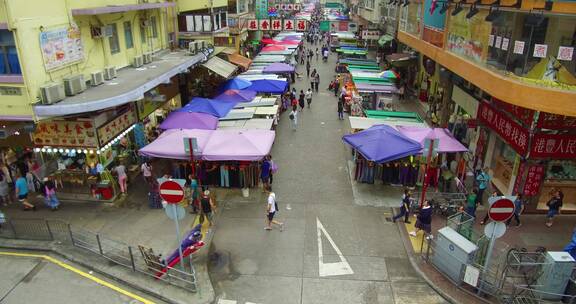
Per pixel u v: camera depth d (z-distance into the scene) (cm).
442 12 1928
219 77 2706
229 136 1580
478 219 1415
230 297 1016
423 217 1236
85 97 1295
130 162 1753
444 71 2220
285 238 1277
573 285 967
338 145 2144
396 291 1042
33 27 1165
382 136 1586
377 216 1420
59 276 1069
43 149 1448
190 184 1527
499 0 1348
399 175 1645
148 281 1055
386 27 3928
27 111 1194
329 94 3359
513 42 1288
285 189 1625
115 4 1650
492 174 1664
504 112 1530
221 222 1373
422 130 1709
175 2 2323
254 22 3856
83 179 1498
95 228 1313
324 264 1148
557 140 1298
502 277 1039
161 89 2094
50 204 1416
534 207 1423
